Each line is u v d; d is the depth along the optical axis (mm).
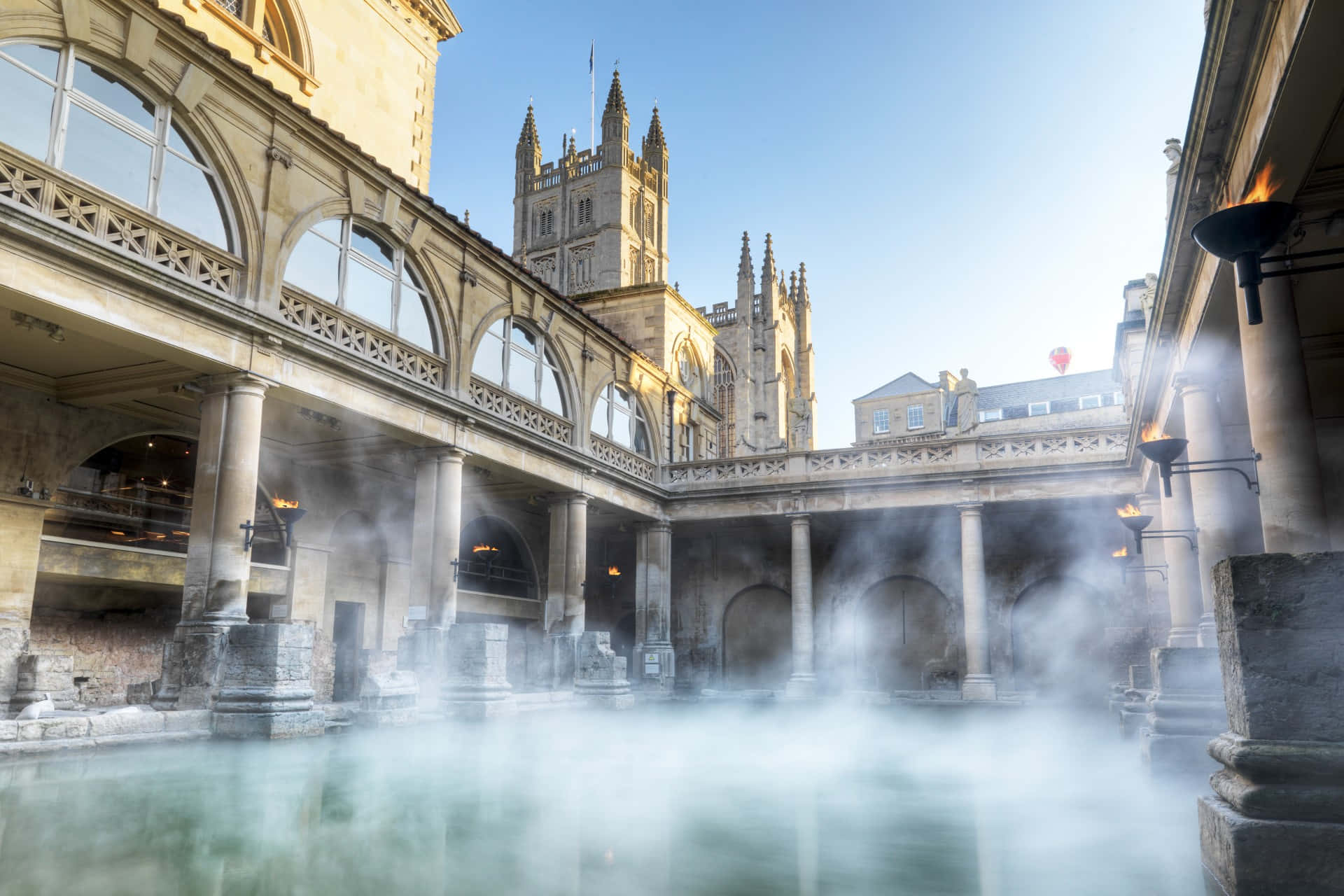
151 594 19531
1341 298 12336
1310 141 8547
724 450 64875
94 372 15969
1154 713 9578
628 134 76062
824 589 32156
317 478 22109
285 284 15805
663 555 30000
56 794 7707
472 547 28406
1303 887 4316
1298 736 4535
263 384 15109
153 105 14039
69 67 12805
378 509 23891
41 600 17375
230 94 15055
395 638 23938
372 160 17672
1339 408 14789
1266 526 9609
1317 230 10125
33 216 11688
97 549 17109
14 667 15062
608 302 35781
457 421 20062
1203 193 10789
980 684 25969
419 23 25438
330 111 21969
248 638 13305
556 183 78375
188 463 20844
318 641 17891
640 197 77438
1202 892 4695
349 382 17062
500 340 22562
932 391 62062
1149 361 16641
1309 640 4586
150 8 13578
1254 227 5430
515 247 78750
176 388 15719
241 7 19891
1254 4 7918
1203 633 13664
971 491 26859
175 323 13727
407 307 19281
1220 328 12727
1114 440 25906
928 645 30812
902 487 27734
